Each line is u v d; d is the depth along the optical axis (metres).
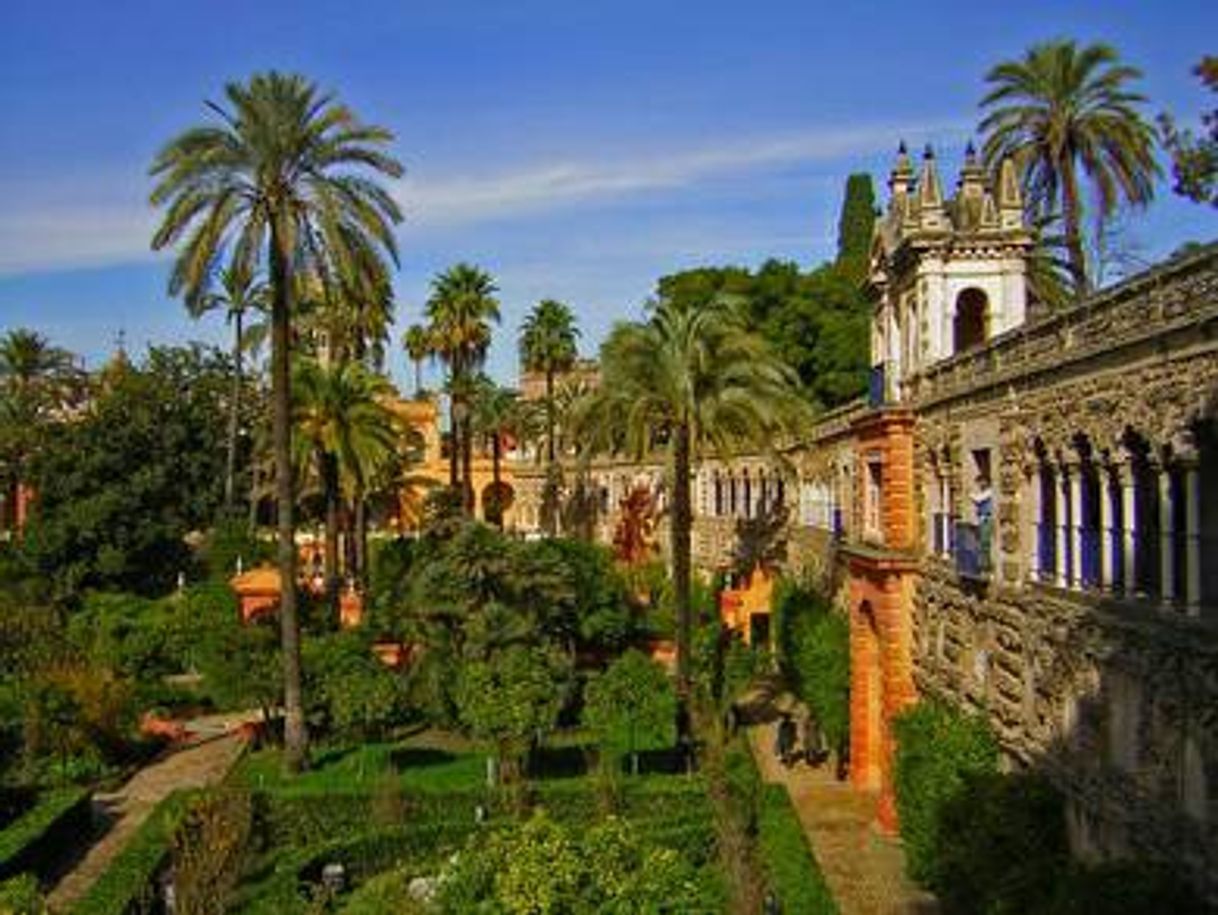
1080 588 23.47
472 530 50.69
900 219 38.09
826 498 51.66
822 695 41.72
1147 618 20.00
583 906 21.80
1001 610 27.94
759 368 42.78
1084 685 23.06
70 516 69.38
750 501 66.75
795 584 55.59
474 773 41.78
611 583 61.97
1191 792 18.45
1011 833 24.33
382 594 60.59
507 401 115.88
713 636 54.22
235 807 32.12
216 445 78.31
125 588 70.88
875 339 42.28
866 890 30.50
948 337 35.53
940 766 28.00
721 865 29.86
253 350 80.50
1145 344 20.02
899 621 36.06
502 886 21.91
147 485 71.38
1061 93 46.62
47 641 52.56
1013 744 27.12
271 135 40.16
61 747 42.06
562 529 101.69
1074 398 23.38
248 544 76.25
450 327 83.06
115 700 44.03
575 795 36.28
